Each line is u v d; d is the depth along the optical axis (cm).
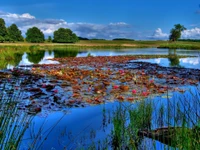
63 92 728
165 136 366
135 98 665
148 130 398
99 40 12712
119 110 468
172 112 421
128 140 373
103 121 470
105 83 880
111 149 358
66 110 545
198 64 2012
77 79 999
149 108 462
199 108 392
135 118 429
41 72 1203
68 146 357
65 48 5881
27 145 353
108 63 1925
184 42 9669
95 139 386
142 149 339
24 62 1989
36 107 554
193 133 292
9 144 260
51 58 2461
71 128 431
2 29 7600
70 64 1791
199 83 956
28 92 701
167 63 2089
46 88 781
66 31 9888
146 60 2373
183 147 271
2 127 271
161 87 839
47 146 355
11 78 956
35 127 426
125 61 2147
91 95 694
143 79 1010
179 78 1077
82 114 513
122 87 781
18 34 8875
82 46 6994
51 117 493
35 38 9244
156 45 8394
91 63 1900
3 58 2116
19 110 521
